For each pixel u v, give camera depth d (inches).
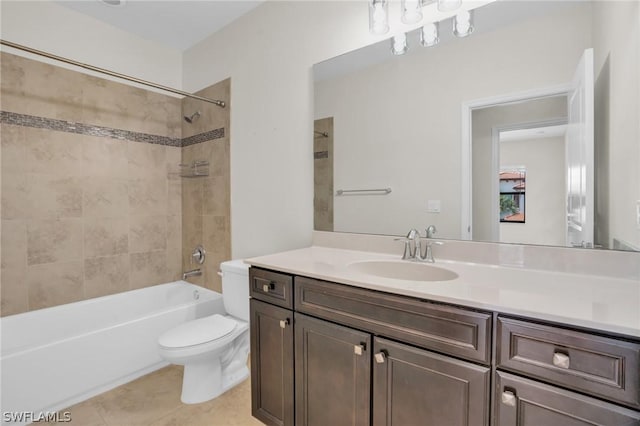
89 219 93.8
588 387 28.5
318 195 75.5
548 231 49.0
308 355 49.9
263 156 86.3
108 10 89.2
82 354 68.8
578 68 45.9
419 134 60.8
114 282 99.3
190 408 66.4
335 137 72.2
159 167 109.9
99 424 61.5
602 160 44.4
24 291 82.3
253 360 58.9
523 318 31.7
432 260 56.9
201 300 97.0
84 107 92.1
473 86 54.7
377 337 41.9
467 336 34.7
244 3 85.3
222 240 99.9
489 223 54.0
